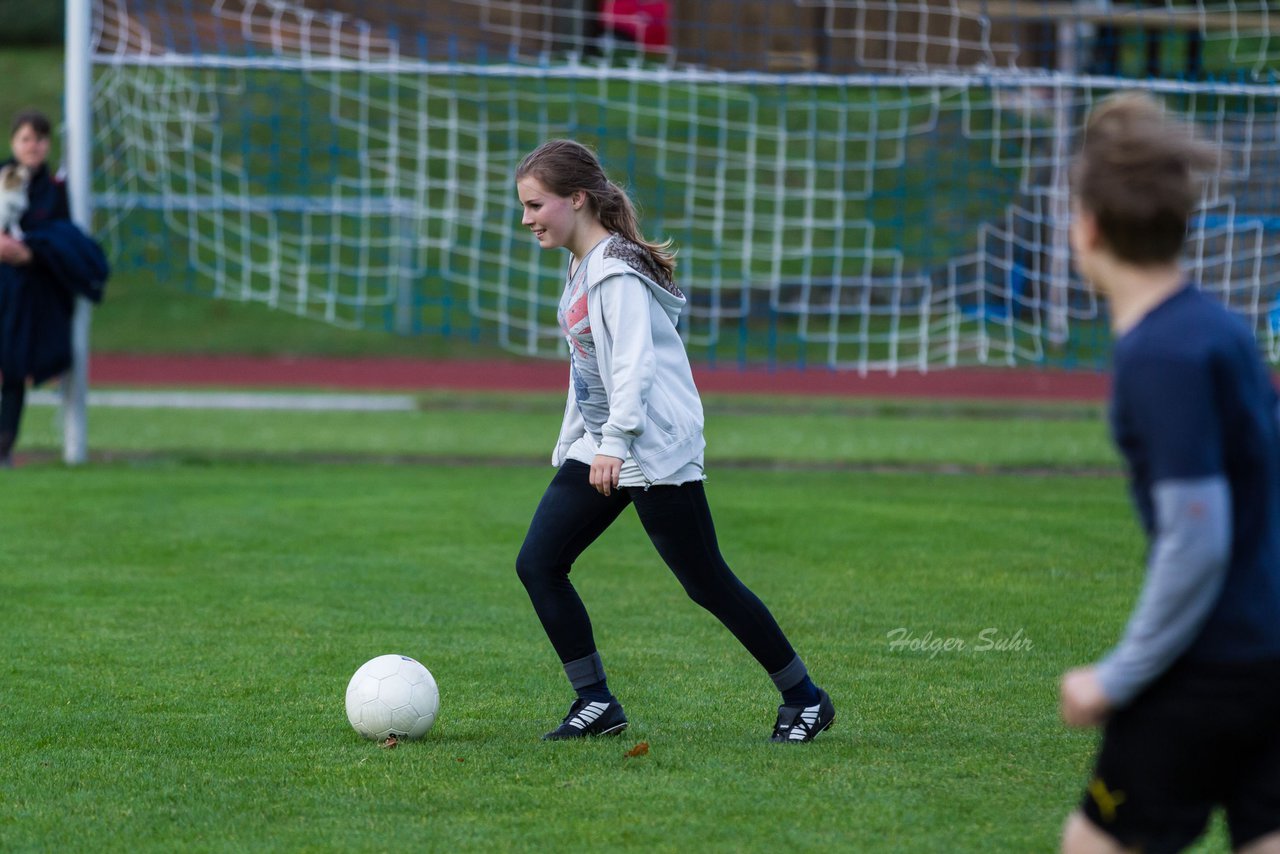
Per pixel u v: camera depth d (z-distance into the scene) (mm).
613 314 9797
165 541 18922
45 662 13023
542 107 59844
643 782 9477
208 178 52938
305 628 14422
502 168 57562
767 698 11953
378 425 32781
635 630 14531
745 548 18781
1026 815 8773
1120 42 39031
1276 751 5625
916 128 55688
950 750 10273
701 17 52438
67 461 26219
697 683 12438
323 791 9344
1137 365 5566
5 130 66750
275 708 11539
